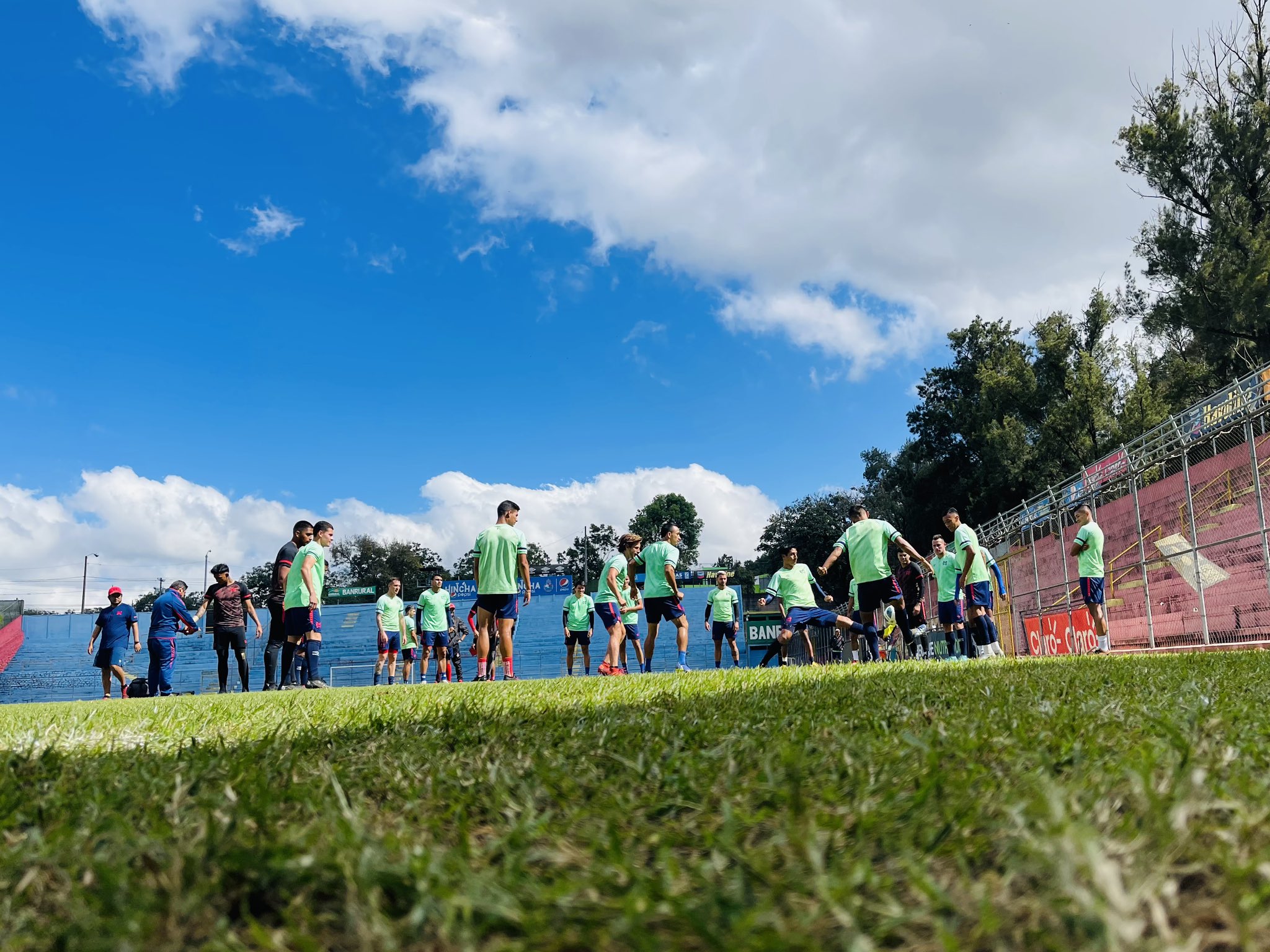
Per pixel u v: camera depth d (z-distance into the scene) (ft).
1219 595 55.67
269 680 41.11
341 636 157.07
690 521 411.34
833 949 2.65
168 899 3.15
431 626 60.75
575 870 3.49
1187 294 96.68
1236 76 98.22
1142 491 66.69
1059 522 70.59
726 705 11.34
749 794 4.75
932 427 175.42
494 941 2.83
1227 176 96.48
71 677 146.30
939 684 13.74
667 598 40.93
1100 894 2.60
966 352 172.24
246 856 3.52
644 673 25.09
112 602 49.03
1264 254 90.99
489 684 25.03
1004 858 3.26
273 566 41.98
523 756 7.07
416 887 3.14
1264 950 2.48
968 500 163.84
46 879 3.72
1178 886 3.04
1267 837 3.35
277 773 6.44
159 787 5.83
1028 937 2.60
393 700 16.65
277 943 2.82
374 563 283.79
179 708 17.02
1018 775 4.82
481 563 35.12
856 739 6.77
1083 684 12.27
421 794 5.57
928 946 2.70
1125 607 69.05
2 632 148.25
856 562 37.04
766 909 2.79
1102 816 3.64
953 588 46.03
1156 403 115.75
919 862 3.29
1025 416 143.13
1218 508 56.59
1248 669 14.43
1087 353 131.23
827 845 3.53
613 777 5.84
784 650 39.37
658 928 2.81
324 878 3.35
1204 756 5.21
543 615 159.53
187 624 45.32
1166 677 13.03
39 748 9.88
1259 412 42.52
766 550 224.74
